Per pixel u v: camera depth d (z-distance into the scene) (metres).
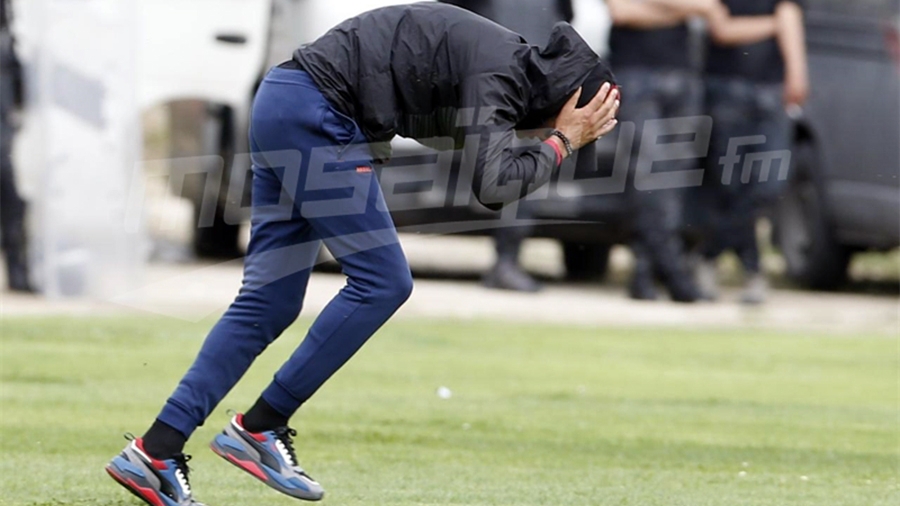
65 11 33.88
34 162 34.50
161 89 36.06
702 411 24.50
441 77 14.76
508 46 14.80
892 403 25.84
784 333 34.72
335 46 14.94
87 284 34.44
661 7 35.34
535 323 34.72
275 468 15.63
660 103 35.69
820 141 40.41
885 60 39.25
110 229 34.56
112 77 34.34
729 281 44.75
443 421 22.73
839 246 41.28
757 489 18.42
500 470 19.25
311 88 14.84
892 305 40.16
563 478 18.81
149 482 15.27
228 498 17.06
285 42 35.31
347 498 17.17
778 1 36.50
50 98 34.06
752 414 24.36
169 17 35.88
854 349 32.47
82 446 19.89
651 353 31.11
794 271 42.12
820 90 40.19
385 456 19.97
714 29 36.31
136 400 23.48
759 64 36.53
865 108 39.56
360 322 15.16
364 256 15.05
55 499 16.64
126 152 34.66
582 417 23.56
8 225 35.19
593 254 43.34
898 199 39.16
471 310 36.19
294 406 15.55
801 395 26.45
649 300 38.88
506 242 39.28
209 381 15.41
